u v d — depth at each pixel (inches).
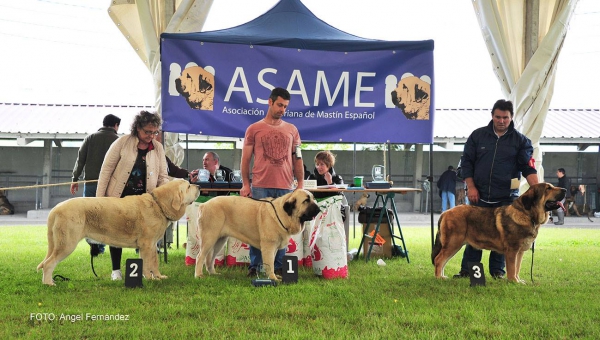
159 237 243.3
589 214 902.4
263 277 254.7
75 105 991.6
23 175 983.6
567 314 187.9
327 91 317.7
